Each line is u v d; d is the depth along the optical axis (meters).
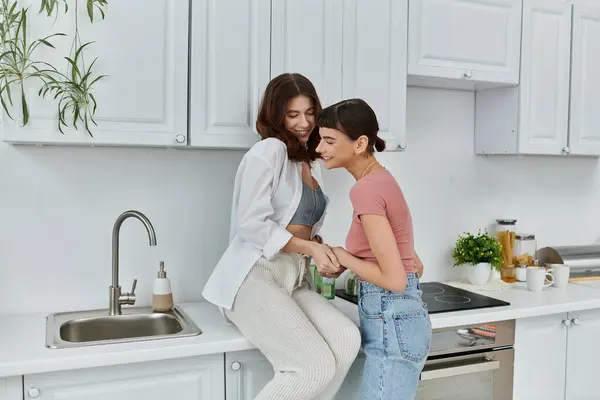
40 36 1.84
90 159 2.22
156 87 1.97
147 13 1.95
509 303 2.33
